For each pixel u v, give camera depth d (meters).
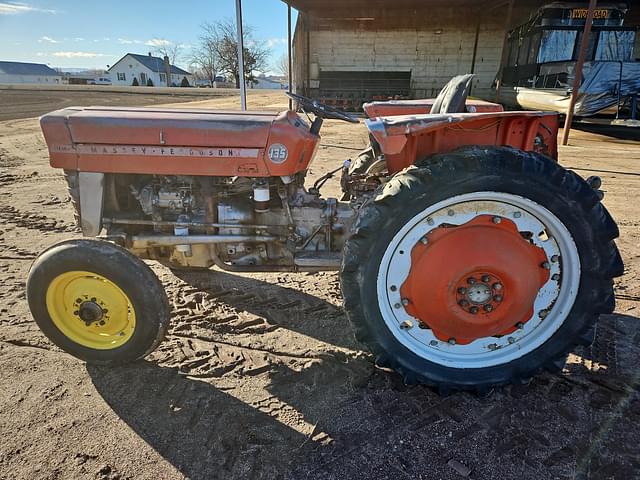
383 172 2.95
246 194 2.66
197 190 2.55
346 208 2.60
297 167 2.35
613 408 2.08
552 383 2.24
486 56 18.41
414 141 2.12
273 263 2.71
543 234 2.05
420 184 1.93
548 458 1.81
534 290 2.11
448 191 1.92
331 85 19.23
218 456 1.81
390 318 2.14
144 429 1.95
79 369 2.34
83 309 2.23
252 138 2.26
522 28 12.66
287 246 2.58
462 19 17.98
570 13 10.65
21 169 6.89
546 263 2.08
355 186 2.86
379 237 1.99
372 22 18.27
